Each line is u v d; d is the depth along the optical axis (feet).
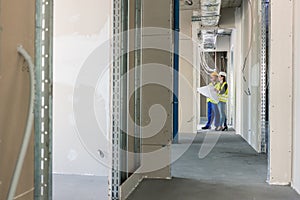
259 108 15.81
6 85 4.50
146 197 8.39
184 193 8.75
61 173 11.59
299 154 8.87
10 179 4.63
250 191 8.96
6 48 4.51
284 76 9.91
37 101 4.57
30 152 4.99
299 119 9.00
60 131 11.72
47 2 4.61
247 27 20.84
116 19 8.30
